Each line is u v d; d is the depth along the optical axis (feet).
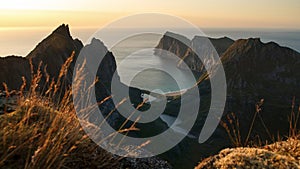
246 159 19.15
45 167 15.24
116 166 20.74
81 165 18.29
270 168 18.34
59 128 18.08
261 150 20.49
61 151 17.43
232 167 18.72
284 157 19.56
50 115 19.10
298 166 18.45
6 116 19.22
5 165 15.34
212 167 19.81
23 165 15.67
